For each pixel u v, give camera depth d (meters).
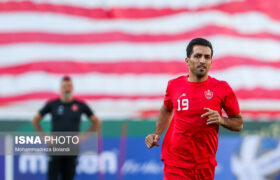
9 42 37.53
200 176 14.02
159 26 40.06
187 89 14.07
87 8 41.34
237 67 36.25
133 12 41.22
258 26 40.28
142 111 31.38
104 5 41.72
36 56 36.62
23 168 26.09
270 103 33.44
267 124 28.66
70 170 24.41
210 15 40.41
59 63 36.28
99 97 33.59
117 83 35.03
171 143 14.33
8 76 35.44
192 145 13.87
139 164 26.91
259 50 38.09
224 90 13.85
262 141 26.73
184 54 37.53
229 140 26.77
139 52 37.59
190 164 13.93
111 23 40.19
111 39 38.62
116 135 27.59
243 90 34.50
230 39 38.62
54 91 34.25
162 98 33.81
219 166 26.39
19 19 39.47
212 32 38.97
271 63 37.12
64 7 41.28
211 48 13.84
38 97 33.75
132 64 36.56
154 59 36.97
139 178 26.69
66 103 24.92
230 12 41.44
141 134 27.88
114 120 27.92
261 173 26.41
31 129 27.88
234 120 13.95
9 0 40.88
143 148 27.14
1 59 36.22
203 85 13.94
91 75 35.56
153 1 42.12
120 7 41.44
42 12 40.41
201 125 13.73
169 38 38.91
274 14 41.66
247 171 26.45
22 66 35.97
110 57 37.03
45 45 37.66
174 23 40.31
